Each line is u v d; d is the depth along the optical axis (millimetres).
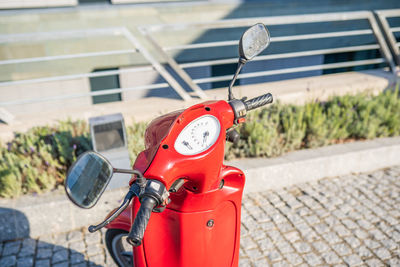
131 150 3936
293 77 10773
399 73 6438
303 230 3385
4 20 8305
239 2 9555
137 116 4793
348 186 4098
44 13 8516
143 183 1388
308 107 4703
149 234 1853
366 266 2928
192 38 9539
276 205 3768
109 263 3045
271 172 3961
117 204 3457
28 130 4473
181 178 1536
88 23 8844
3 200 3373
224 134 1545
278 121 4621
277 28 9977
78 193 1210
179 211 1767
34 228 3348
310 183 4168
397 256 3027
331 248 3143
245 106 1755
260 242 3236
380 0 10633
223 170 1833
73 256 3131
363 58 11359
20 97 9070
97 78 9469
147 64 9547
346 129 4746
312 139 4504
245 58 1826
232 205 1962
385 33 6184
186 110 1562
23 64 8750
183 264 1867
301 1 9969
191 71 9867
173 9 9250
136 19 9094
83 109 5062
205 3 9391
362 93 5547
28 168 3582
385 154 4434
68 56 4629
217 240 1940
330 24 10414
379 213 3605
